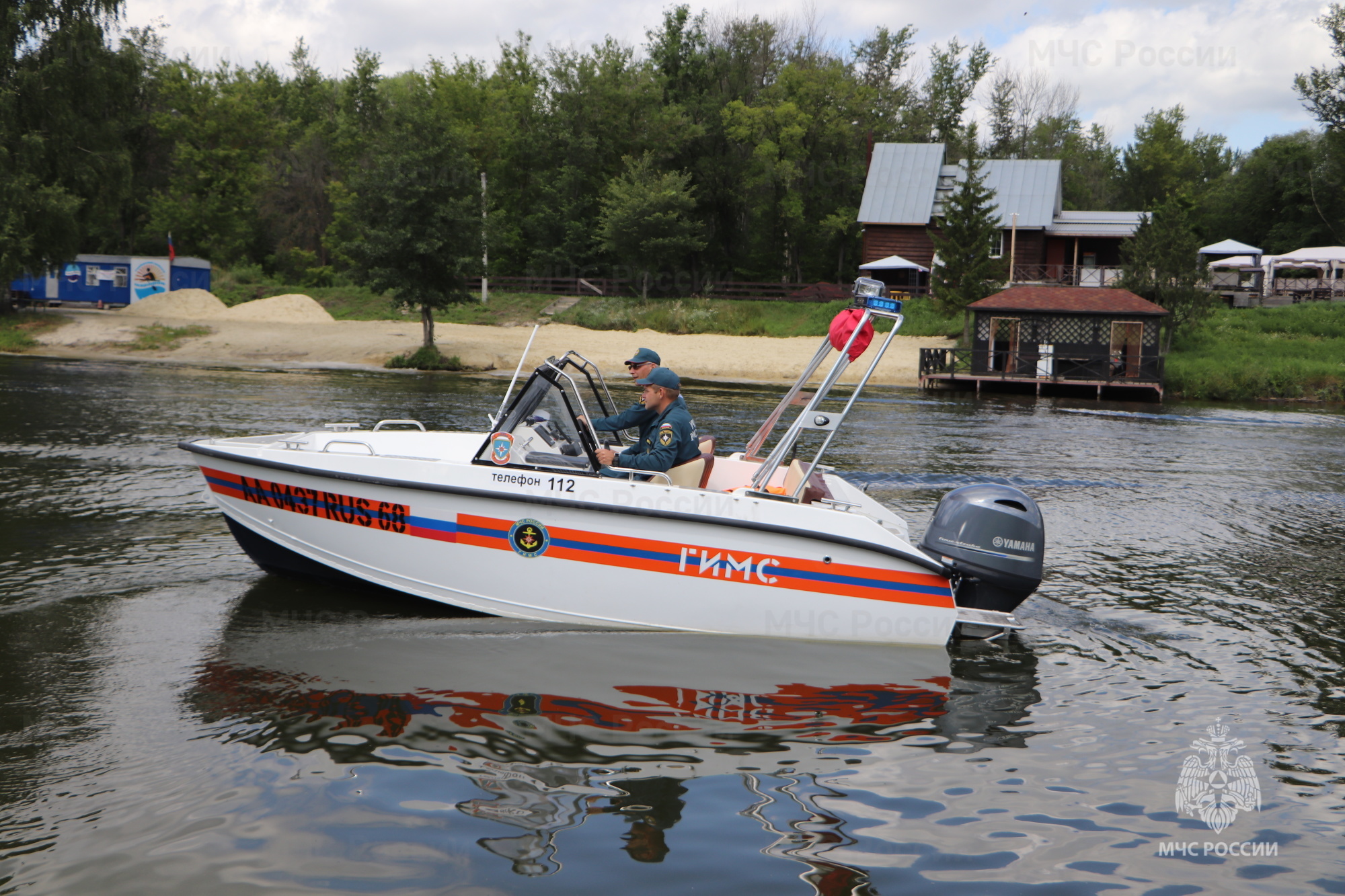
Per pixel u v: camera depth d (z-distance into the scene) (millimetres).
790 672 4883
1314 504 10016
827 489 5984
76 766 3688
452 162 30312
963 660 5156
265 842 3201
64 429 13094
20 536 7152
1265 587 6730
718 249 56906
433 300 30406
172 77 55781
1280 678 5012
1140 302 29375
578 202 54094
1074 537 8312
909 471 11852
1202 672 5074
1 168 32469
